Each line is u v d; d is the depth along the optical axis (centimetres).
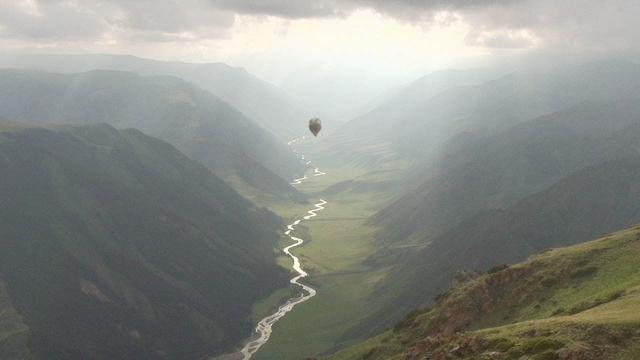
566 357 5934
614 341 6047
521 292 10738
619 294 8275
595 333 6259
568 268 10575
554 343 6272
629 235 10938
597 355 5878
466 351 7475
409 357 8931
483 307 11069
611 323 6341
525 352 6425
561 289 10162
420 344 8944
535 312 9894
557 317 7931
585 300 8681
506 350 6744
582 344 6091
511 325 7869
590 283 9806
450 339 8469
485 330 8125
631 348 5841
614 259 10250
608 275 9781
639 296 7544
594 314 7119
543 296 10312
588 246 11156
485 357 6812
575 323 6638
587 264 10481
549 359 6016
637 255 9944
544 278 10662
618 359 5734
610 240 11025
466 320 11012
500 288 11219
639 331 6066
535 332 6956
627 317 6462
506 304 10756
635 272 9306
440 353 7912
